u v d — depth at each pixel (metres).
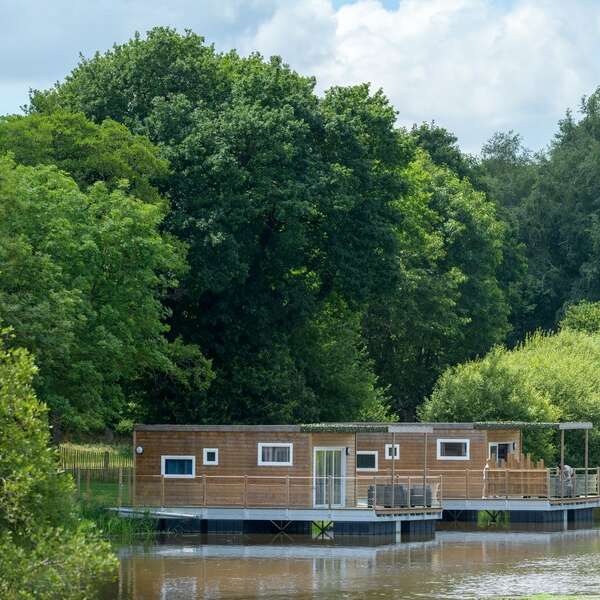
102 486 153.38
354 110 183.50
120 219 136.12
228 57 193.12
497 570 112.50
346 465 141.50
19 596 54.66
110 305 133.25
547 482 153.75
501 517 162.75
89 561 57.19
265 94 175.62
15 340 110.75
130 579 105.88
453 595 98.62
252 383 173.25
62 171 137.75
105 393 136.88
